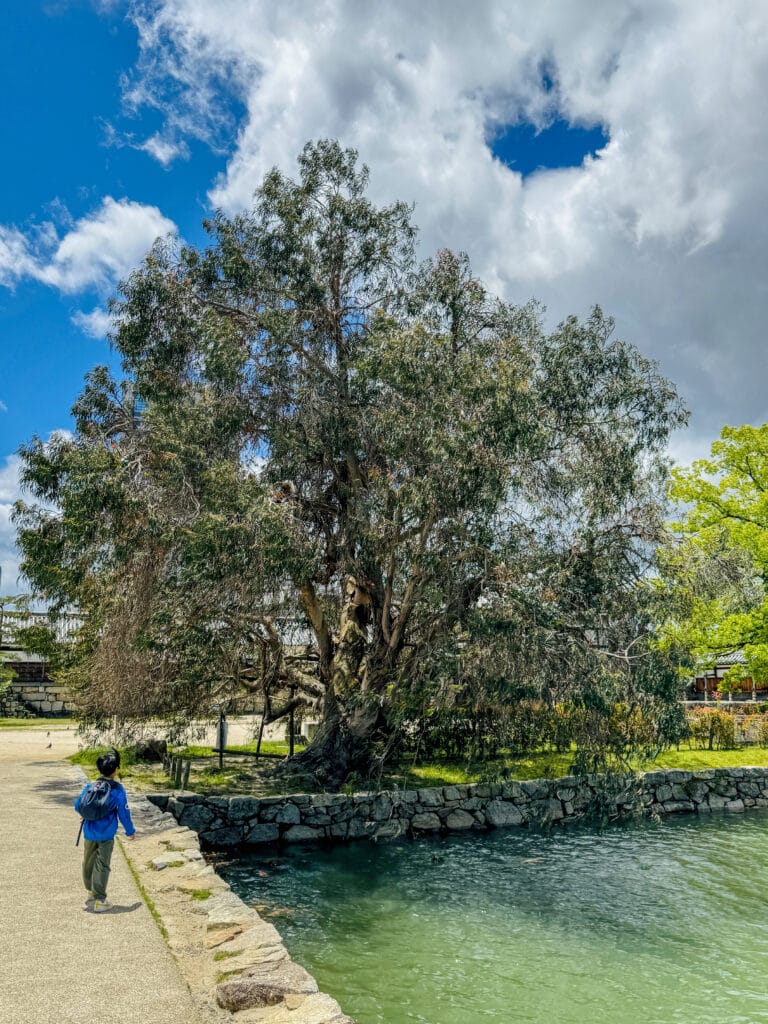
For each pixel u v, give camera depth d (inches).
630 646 590.6
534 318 698.8
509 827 703.1
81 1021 180.2
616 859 585.3
